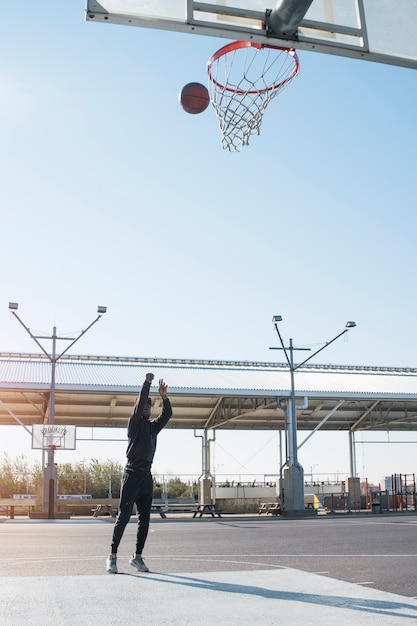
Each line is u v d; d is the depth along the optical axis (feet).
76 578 20.04
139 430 21.93
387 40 21.68
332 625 13.89
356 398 116.88
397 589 18.61
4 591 17.75
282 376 127.34
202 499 126.93
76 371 113.39
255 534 42.32
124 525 21.62
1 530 51.44
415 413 139.74
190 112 33.37
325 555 27.48
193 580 19.72
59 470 150.92
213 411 127.13
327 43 21.06
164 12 19.83
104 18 19.25
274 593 17.58
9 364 114.21
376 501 113.50
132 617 14.65
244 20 20.43
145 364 125.18
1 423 127.54
